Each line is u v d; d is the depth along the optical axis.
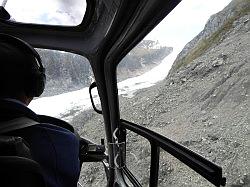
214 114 30.38
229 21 78.06
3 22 4.31
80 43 4.30
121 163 5.30
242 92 32.38
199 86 48.50
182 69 63.53
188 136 23.70
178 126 29.47
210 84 45.31
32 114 1.62
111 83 4.65
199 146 20.30
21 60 1.57
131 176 4.84
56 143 1.62
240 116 25.38
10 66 1.52
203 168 2.79
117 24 3.02
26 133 1.53
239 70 41.91
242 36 60.88
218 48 62.31
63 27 4.14
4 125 1.47
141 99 63.00
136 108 57.72
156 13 2.48
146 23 2.75
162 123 38.88
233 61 48.94
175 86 56.75
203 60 59.34
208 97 39.69
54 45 4.52
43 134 1.58
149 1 2.30
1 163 1.23
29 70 1.62
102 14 3.19
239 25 70.44
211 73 51.66
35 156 1.53
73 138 1.73
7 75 1.51
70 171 1.62
